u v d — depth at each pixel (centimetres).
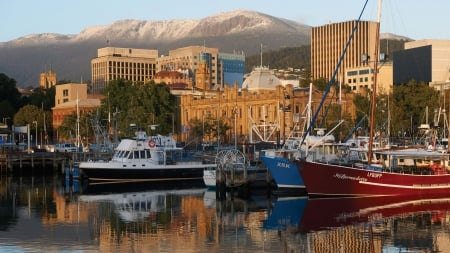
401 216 7350
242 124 19538
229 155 10438
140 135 11819
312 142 9925
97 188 10819
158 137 12000
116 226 6950
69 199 9350
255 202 8738
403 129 17862
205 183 10556
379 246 5844
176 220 7319
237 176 9669
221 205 8519
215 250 5744
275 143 13825
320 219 7219
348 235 6328
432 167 9100
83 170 11325
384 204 8244
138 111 19462
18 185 11669
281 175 9331
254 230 6638
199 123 18625
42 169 14300
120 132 18912
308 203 8400
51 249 5816
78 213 7919
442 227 6681
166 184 11294
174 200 9119
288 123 17550
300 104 18062
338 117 15175
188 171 11644
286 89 18038
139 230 6700
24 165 14175
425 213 7544
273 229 6688
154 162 11594
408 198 8769
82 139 19850
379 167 8956
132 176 11400
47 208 8388
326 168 8675
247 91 19700
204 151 14388
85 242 6109
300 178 9281
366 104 17650
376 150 9700
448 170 9131
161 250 5753
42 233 6562
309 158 9631
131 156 11475
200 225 6969
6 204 8812
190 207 8356
